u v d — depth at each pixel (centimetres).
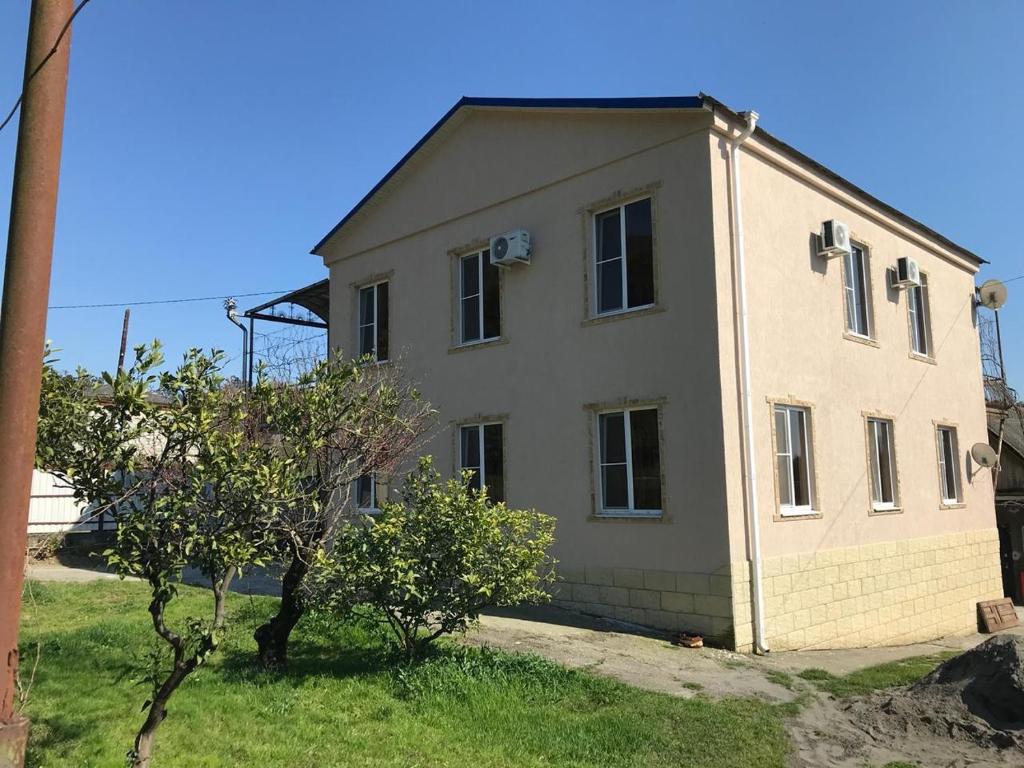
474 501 710
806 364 1133
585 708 651
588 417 1109
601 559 1072
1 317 349
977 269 1728
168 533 411
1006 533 1930
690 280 1012
